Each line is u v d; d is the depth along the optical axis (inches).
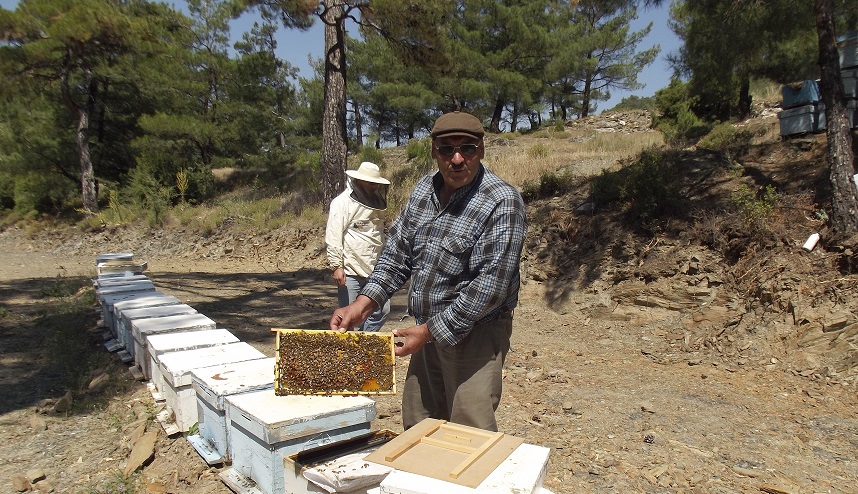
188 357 181.0
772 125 460.8
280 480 128.7
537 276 376.8
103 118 1088.2
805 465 165.0
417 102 1149.1
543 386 232.1
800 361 237.1
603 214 384.5
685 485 153.6
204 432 167.5
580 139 900.0
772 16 324.2
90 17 820.6
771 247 285.3
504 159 644.1
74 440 189.3
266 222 693.9
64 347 278.5
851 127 345.1
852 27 358.9
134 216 838.5
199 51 1162.0
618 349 282.7
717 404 211.2
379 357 102.6
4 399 226.5
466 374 111.5
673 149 491.8
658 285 310.3
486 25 1165.1
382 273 120.4
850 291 244.2
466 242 106.3
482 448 91.7
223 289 458.3
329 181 629.9
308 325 331.3
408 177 674.2
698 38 372.8
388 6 547.8
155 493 151.3
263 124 1154.0
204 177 984.3
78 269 621.3
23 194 1017.5
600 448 175.6
